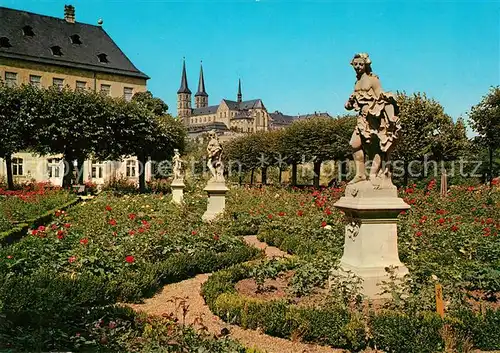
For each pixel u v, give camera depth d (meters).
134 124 34.00
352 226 7.75
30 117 29.72
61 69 50.47
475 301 7.38
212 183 17.47
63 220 14.72
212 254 10.95
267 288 8.27
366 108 7.47
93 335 5.80
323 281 8.10
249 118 150.50
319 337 6.12
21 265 8.42
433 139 24.81
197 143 76.00
